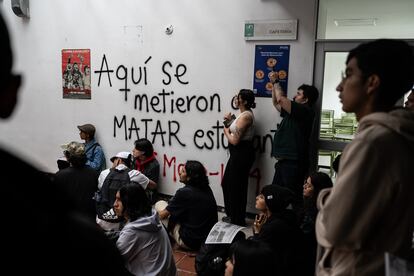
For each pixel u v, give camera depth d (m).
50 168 5.80
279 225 2.40
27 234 0.51
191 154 4.84
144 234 2.43
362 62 1.07
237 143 4.01
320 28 4.11
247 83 4.40
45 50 5.57
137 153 4.58
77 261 0.56
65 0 5.33
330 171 4.13
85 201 3.34
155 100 4.97
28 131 5.86
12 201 0.50
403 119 1.02
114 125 5.27
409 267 0.90
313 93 3.86
